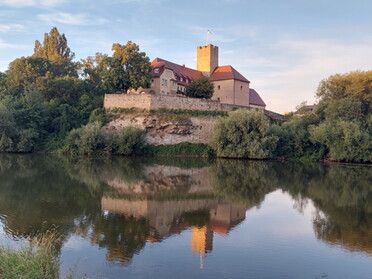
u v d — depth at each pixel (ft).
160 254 47.14
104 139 194.39
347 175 130.72
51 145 198.08
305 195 91.45
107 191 89.51
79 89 229.25
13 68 238.89
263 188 100.48
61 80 224.33
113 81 200.75
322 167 157.99
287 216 69.72
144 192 90.43
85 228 57.67
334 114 192.34
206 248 50.21
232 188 99.30
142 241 52.13
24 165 135.95
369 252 50.06
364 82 202.08
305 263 45.75
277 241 54.13
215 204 79.25
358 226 63.21
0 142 185.37
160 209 72.84
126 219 63.98
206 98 228.63
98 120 205.46
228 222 64.39
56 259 43.37
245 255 47.88
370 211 74.79
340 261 46.65
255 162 174.60
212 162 170.40
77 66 272.51
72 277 38.52
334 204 81.25
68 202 75.87
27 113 199.62
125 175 118.42
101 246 49.39
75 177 109.81
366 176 128.36
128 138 189.26
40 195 81.97
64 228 57.31
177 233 56.75
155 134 201.87
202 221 64.59
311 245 52.60
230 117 189.06
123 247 49.34
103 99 223.51
